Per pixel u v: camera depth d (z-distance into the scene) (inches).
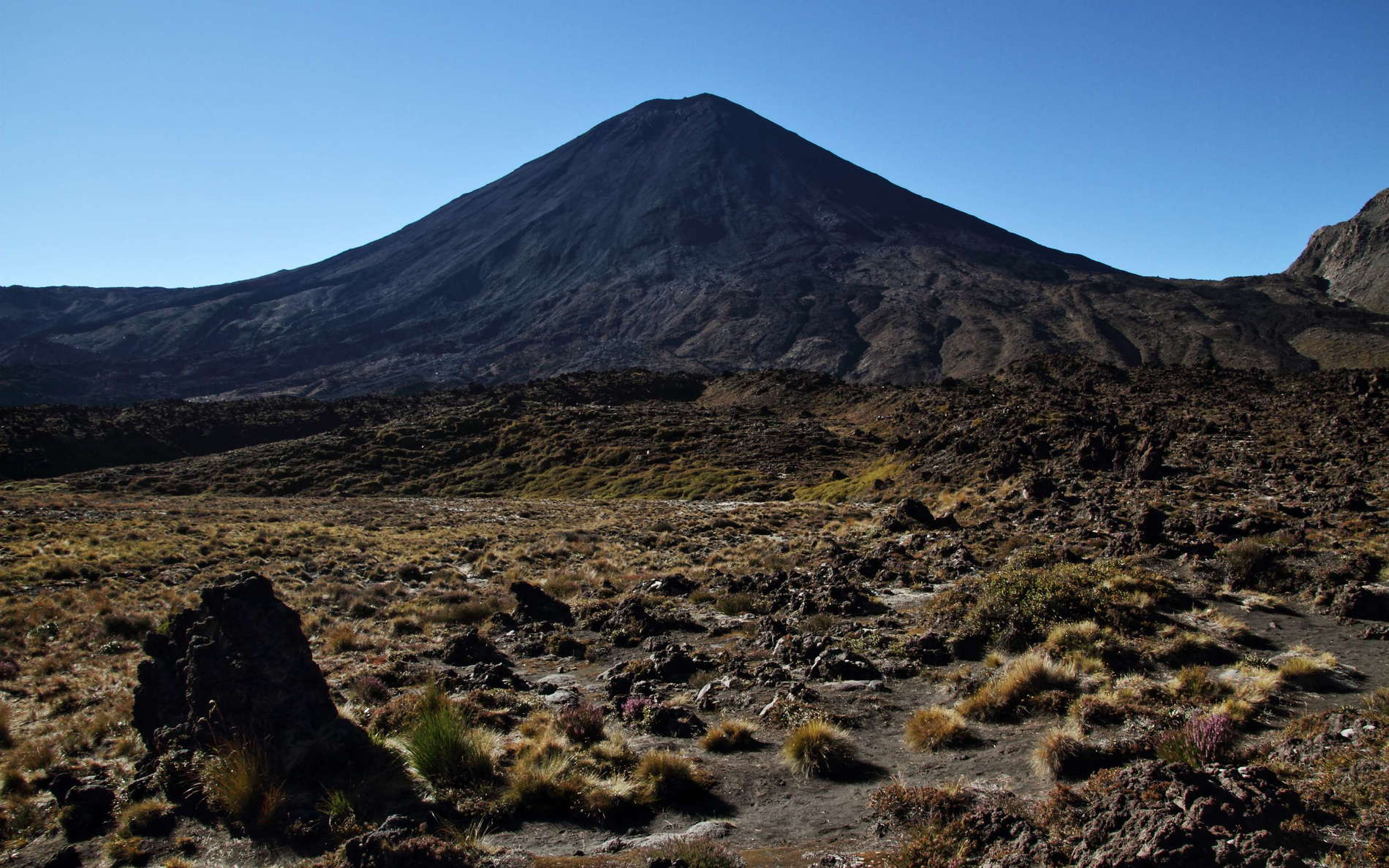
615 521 1780.3
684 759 389.1
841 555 1076.5
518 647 721.0
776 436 2997.0
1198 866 228.7
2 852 343.9
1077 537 979.9
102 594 916.0
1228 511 962.1
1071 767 348.5
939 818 312.7
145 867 322.7
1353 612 614.5
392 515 2015.3
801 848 304.0
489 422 3619.6
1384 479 1067.3
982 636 598.9
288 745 379.2
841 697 510.6
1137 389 2326.5
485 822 342.3
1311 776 303.3
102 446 3614.7
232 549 1326.3
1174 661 515.8
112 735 488.7
